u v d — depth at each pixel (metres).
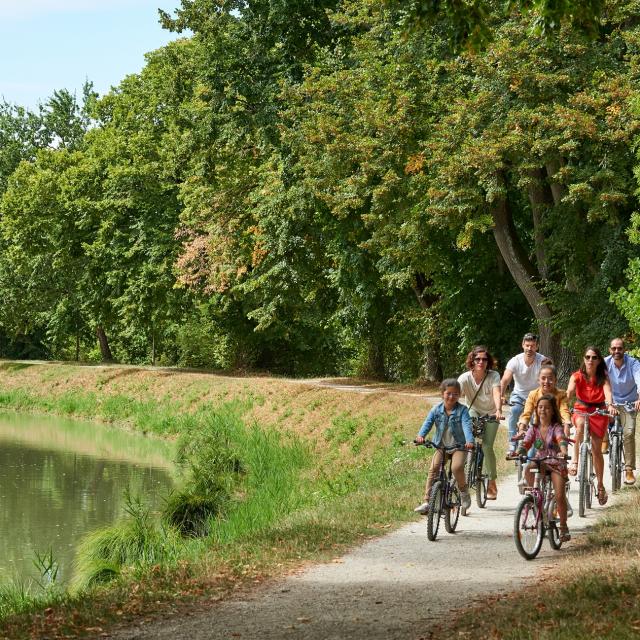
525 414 13.50
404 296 46.41
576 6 12.92
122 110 61.78
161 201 57.84
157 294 57.50
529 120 27.64
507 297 39.59
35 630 9.31
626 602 8.97
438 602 9.85
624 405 16.45
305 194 39.56
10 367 70.94
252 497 24.88
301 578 11.23
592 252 30.62
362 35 35.16
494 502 16.38
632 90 26.28
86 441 44.72
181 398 52.16
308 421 39.75
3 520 25.84
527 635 8.04
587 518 14.35
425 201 31.02
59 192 65.44
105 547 18.45
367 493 18.08
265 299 47.50
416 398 37.16
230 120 40.06
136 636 8.91
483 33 13.09
